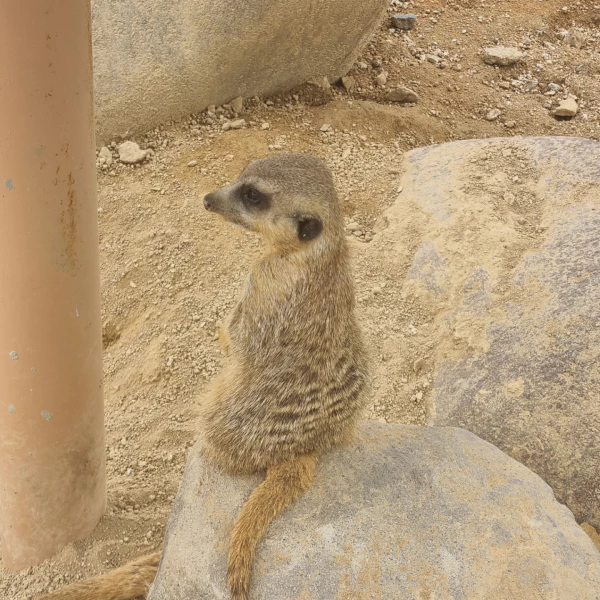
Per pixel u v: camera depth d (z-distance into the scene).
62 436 0.86
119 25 1.36
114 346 1.22
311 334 0.81
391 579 0.74
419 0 2.09
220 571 0.75
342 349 0.82
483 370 1.06
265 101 1.62
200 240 1.28
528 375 1.02
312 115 1.59
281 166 0.80
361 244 1.27
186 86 1.46
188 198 1.32
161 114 1.47
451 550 0.76
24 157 0.71
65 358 0.82
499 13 2.04
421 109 1.68
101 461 0.93
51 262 0.77
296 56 1.57
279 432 0.81
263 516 0.76
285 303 0.80
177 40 1.40
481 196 1.25
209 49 1.43
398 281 1.22
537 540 0.78
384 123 1.59
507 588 0.74
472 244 1.19
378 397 1.10
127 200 1.32
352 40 1.63
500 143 1.36
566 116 1.70
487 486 0.81
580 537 0.79
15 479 0.87
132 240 1.29
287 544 0.75
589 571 0.76
